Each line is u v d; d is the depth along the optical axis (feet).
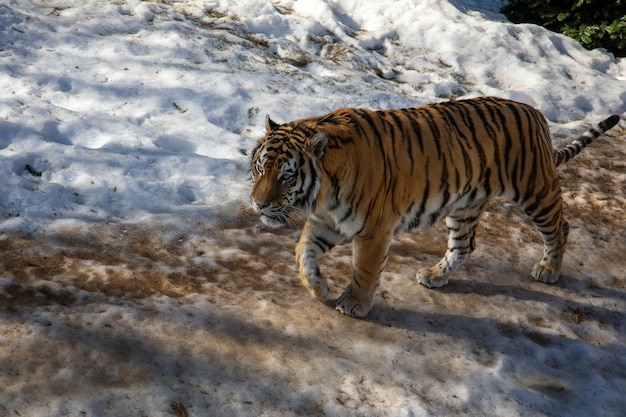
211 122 41.22
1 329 22.95
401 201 26.18
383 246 26.03
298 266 27.12
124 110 40.70
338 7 58.65
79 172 34.37
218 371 22.79
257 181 24.13
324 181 24.16
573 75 52.90
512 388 24.03
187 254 29.86
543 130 29.32
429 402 22.82
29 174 33.78
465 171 27.20
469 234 29.58
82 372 21.68
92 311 24.73
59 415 19.75
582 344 27.30
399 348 25.41
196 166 36.47
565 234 31.12
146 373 22.13
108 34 48.44
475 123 27.50
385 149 25.49
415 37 55.11
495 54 53.47
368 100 45.75
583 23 58.29
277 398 22.00
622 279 32.60
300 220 33.94
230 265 29.48
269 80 46.03
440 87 49.34
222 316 25.61
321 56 51.47
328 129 24.30
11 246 28.19
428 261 32.09
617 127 48.52
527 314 28.84
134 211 32.50
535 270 31.58
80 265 27.68
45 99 40.32
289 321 26.03
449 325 27.43
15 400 20.08
